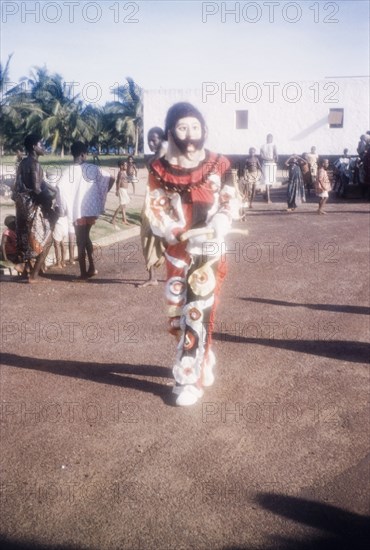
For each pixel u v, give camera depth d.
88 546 3.27
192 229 4.62
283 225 14.79
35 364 5.61
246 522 3.46
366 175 20.48
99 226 12.98
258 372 5.47
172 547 3.26
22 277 8.90
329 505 3.61
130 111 52.31
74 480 3.84
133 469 3.96
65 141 50.34
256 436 4.36
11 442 4.27
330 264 10.05
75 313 7.19
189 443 4.27
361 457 4.11
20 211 8.34
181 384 4.84
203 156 4.75
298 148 33.81
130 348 6.02
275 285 8.62
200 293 4.71
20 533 3.36
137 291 8.16
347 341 6.29
